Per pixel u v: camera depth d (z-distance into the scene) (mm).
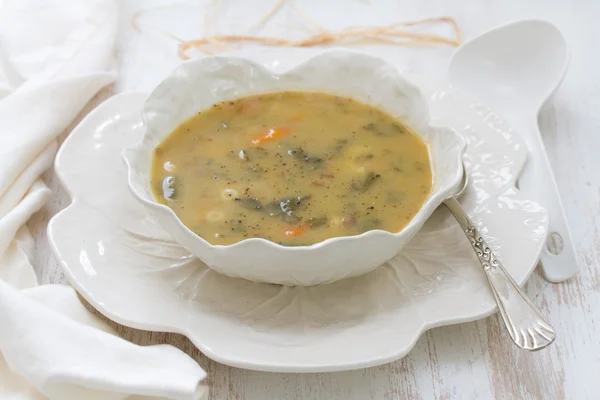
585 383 605
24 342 575
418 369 609
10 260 649
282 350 581
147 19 854
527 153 702
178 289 613
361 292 615
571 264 653
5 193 680
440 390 602
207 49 821
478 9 864
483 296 610
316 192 640
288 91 702
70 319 589
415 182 649
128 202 656
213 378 604
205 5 870
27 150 692
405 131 680
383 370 609
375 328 595
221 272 609
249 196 635
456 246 639
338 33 834
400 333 591
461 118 716
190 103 679
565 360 615
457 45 824
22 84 753
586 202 702
